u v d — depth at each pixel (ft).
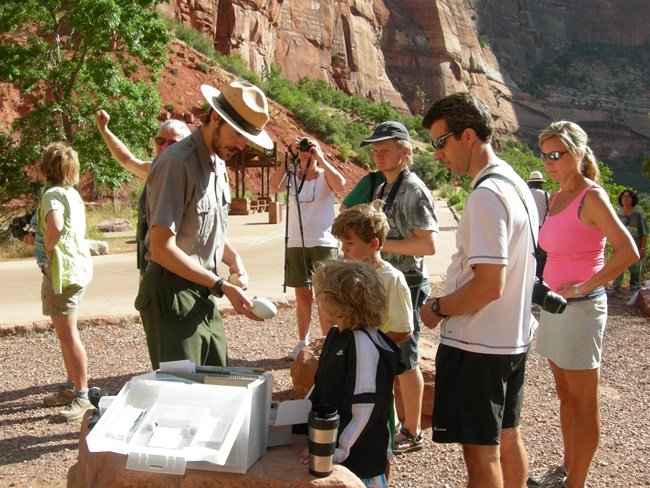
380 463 8.46
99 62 61.57
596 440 11.43
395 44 425.28
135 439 7.54
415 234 13.16
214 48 237.04
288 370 19.56
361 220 10.73
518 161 110.22
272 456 8.29
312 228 19.88
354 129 239.30
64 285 14.99
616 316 29.50
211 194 11.07
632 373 20.13
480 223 8.79
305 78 299.58
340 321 8.60
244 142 11.04
